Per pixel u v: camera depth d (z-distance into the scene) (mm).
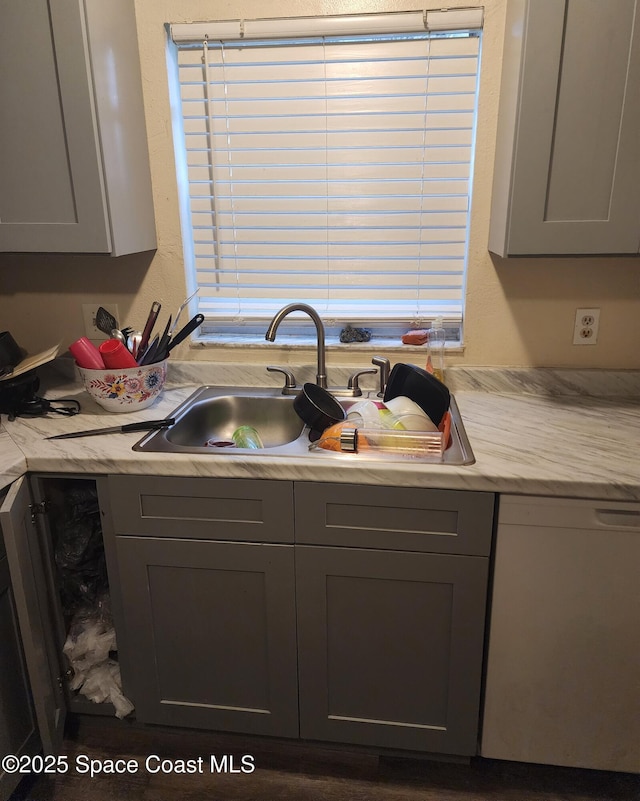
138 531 1536
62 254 1684
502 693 1536
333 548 1478
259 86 1837
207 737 1783
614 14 1368
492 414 1736
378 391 1868
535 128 1452
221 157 1912
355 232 1938
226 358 2035
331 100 1827
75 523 1684
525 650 1491
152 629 1623
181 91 1865
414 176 1858
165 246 1952
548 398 1872
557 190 1491
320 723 1642
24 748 1579
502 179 1636
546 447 1509
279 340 2025
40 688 1515
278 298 2051
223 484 1469
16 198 1648
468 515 1400
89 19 1507
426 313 1996
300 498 1451
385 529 1448
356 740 1640
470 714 1562
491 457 1451
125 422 1716
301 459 1449
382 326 2021
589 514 1368
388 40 1758
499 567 1433
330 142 1860
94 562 1700
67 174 1610
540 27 1388
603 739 1546
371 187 1886
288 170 1900
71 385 2047
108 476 1506
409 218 1899
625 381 1864
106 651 1703
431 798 1598
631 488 1323
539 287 1849
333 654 1573
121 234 1709
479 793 1608
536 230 1522
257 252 1998
